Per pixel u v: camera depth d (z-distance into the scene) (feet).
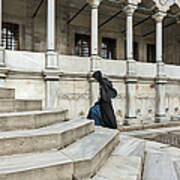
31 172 7.20
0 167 7.24
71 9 51.75
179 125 40.83
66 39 51.24
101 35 57.57
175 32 61.46
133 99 39.68
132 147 13.66
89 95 36.29
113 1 40.16
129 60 40.04
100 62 37.32
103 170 9.50
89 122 13.67
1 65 28.63
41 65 32.65
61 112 13.41
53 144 9.39
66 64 34.91
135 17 56.70
